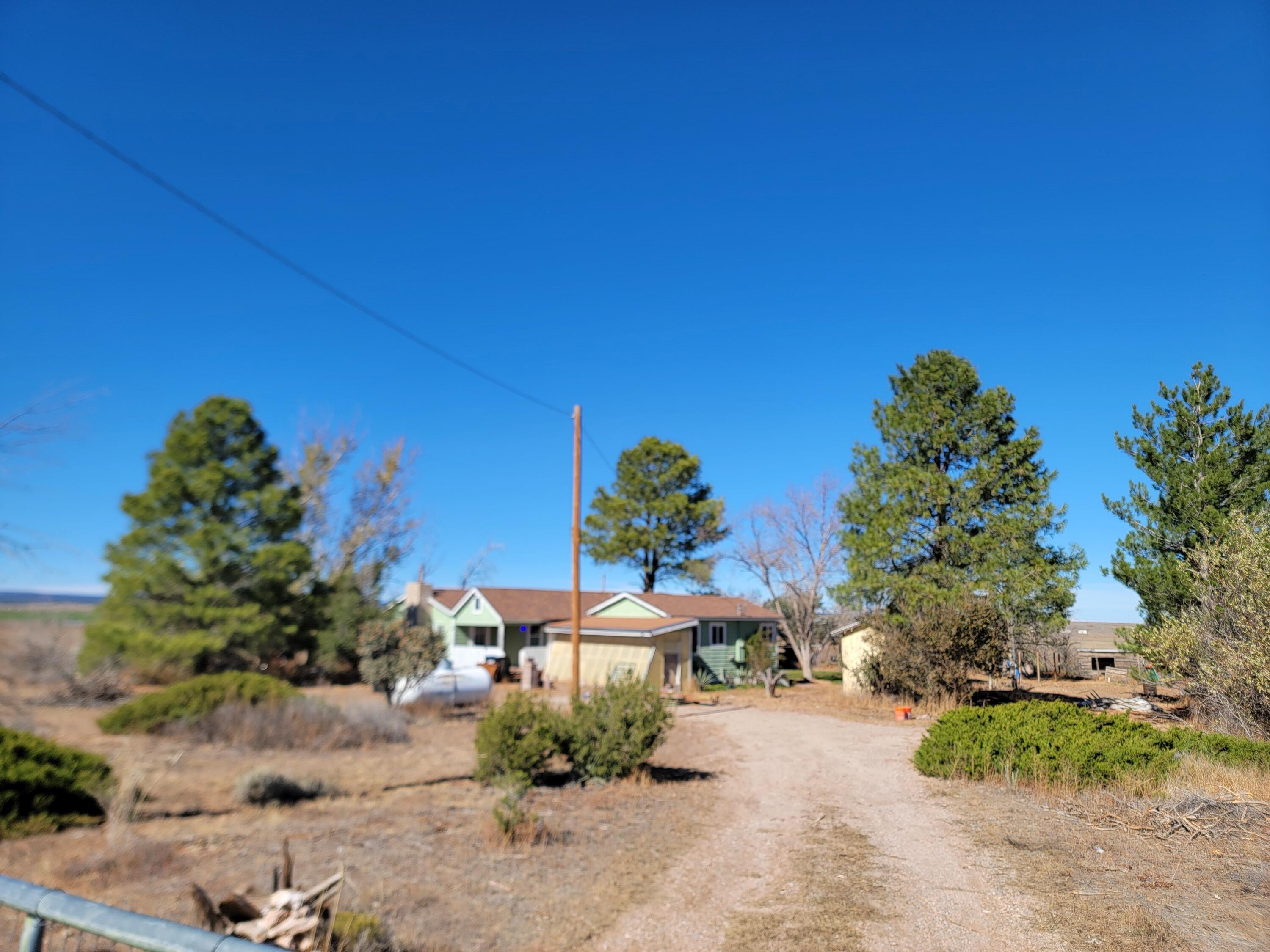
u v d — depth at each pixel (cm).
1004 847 908
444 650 2181
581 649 3231
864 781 1348
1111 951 599
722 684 3341
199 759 1353
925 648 2323
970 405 2647
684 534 4541
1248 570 1459
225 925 512
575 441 1848
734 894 766
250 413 2352
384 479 3300
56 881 700
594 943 634
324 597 2698
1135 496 2083
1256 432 1995
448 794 1192
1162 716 2050
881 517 2597
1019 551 2412
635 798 1212
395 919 646
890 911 708
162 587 2080
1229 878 770
